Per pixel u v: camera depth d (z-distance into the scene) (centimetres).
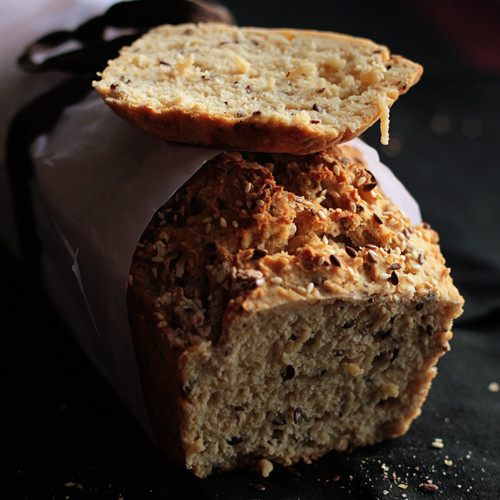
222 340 42
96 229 46
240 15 85
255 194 44
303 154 44
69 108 51
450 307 45
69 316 52
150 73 47
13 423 47
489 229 64
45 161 49
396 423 48
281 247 44
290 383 45
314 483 45
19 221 53
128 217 45
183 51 49
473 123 76
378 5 92
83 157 48
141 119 44
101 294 46
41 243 53
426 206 65
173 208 45
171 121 44
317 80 47
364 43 49
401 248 45
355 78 47
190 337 42
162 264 44
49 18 57
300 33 51
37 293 55
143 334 44
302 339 44
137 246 45
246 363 44
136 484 45
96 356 50
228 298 43
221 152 44
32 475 45
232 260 43
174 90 46
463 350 54
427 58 84
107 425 48
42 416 48
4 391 49
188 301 43
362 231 45
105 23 53
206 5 54
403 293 44
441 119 76
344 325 44
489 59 86
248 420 45
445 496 45
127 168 46
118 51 51
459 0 95
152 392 45
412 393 47
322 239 44
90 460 46
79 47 54
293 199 44
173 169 45
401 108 78
